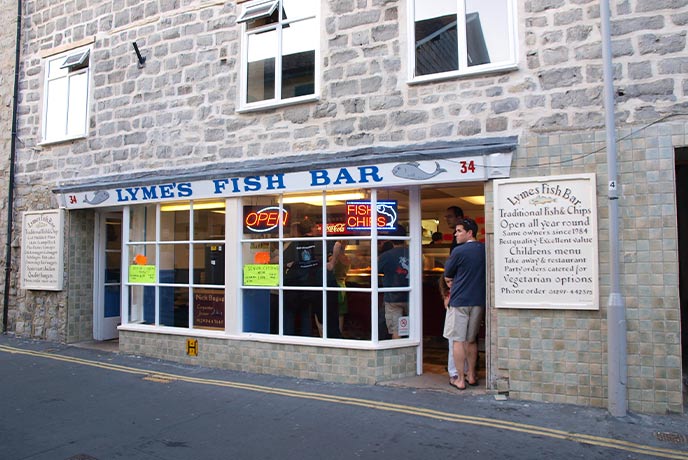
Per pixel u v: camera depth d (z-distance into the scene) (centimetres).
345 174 701
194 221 847
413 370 718
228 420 560
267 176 754
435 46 690
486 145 632
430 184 666
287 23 795
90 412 590
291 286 757
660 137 570
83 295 1017
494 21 661
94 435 519
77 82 1008
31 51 1070
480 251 656
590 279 584
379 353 693
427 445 488
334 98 737
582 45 607
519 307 609
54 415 580
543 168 611
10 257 1077
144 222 904
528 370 608
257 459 461
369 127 712
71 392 670
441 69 685
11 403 625
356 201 715
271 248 777
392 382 688
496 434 511
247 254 793
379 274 705
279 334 764
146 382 718
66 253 995
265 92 809
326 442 497
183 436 516
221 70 832
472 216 1033
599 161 591
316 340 728
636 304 568
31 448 485
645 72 579
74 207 974
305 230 750
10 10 1105
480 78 652
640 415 555
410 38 697
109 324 1041
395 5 707
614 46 591
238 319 791
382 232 707
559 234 596
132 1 927
